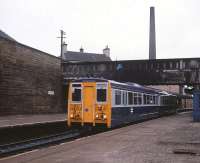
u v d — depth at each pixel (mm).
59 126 22906
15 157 10273
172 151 11438
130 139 14727
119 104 21406
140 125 23156
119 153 11016
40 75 37188
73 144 13117
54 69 40688
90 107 19953
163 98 37469
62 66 45188
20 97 33188
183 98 60438
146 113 28906
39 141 16984
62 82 42938
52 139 17859
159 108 34781
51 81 39875
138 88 26328
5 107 30734
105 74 44125
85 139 14711
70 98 20422
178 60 41812
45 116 31219
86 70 44594
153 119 32156
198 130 19172
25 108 34094
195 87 44438
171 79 42062
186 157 10297
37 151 11430
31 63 35219
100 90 19828
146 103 28953
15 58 32250
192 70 41312
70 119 20375
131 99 24219
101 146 12578
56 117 29344
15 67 32281
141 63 43156
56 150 11609
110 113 19719
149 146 12602
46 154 10805
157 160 9797
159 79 42469
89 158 10109
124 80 43656
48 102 39062
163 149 11875
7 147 14719
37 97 36500
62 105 43844
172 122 26578
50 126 21641
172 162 9500
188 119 31391
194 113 28031
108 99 19641
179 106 54375
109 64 44062
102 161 9648
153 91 32188
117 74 43781
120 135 16344
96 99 19844
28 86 34656
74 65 44875
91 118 19891
